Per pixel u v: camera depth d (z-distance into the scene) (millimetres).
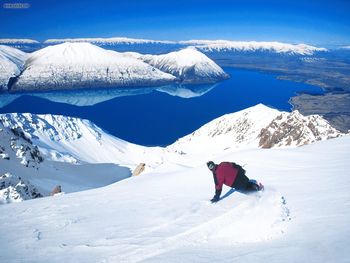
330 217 8516
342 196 10211
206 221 10102
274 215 9148
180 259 7531
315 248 6758
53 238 10742
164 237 9391
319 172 14648
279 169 16953
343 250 6383
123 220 11781
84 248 9562
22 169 63969
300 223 8539
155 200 14406
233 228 8992
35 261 9031
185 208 12039
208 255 7543
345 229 7492
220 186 11648
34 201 16891
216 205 11641
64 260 8898
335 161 16984
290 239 7586
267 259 6668
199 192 14828
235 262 6801
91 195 17672
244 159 21141
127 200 15211
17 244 10492
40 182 60656
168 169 28484
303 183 12852
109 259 8594
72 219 12719
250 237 8289
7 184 40625
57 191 39750
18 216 13984
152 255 8398
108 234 10453
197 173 20844
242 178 11352
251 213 9758
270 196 10914
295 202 10328
